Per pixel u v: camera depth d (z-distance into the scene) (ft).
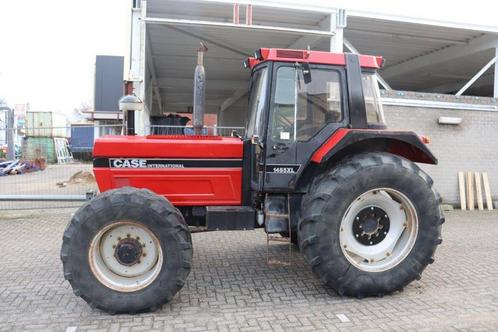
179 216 12.62
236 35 35.91
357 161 13.42
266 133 13.80
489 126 31.24
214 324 11.75
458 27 32.71
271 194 14.26
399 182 13.46
